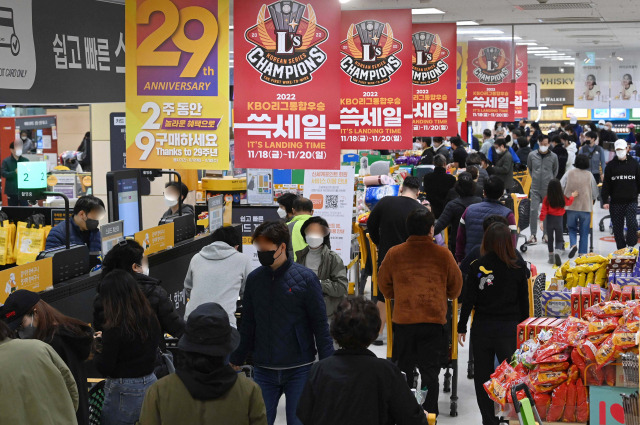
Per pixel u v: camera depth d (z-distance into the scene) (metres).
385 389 3.17
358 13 9.52
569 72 30.50
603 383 4.06
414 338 5.58
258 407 3.04
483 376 5.46
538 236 15.12
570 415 4.14
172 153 6.52
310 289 4.54
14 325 3.75
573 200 11.74
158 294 4.31
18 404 3.36
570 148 18.20
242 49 6.41
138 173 6.79
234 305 5.26
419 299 5.54
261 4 6.35
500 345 5.37
